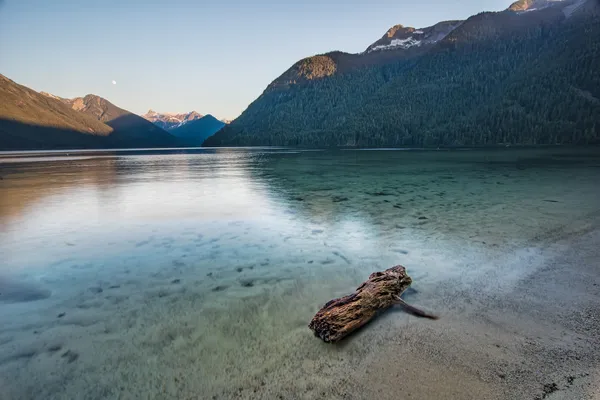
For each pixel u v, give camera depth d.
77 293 5.32
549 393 3.03
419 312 4.48
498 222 9.51
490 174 23.30
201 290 5.36
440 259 6.64
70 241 8.26
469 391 3.06
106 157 71.12
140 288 5.48
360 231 8.91
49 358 3.64
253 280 5.75
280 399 3.01
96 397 3.08
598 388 3.07
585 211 10.58
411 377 3.25
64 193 16.62
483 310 4.55
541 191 15.03
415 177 22.58
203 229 9.33
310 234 8.70
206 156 68.25
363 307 4.21
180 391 3.13
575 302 4.72
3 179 24.61
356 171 28.52
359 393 3.06
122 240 8.31
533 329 4.05
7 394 3.11
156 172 30.11
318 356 3.62
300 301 4.93
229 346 3.82
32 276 6.04
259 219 10.52
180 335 4.06
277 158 55.41
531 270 5.95
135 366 3.50
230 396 3.05
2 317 4.54
